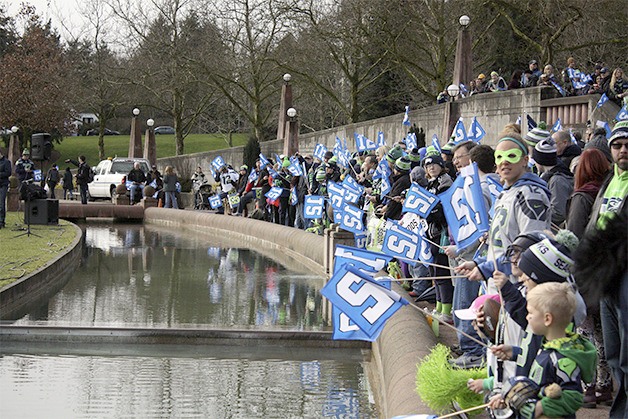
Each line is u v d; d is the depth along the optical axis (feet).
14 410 34.76
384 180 54.24
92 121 358.02
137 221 140.36
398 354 32.55
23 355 44.70
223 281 69.26
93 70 232.12
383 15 152.25
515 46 157.38
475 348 31.63
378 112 192.44
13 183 135.23
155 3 191.42
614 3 131.95
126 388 38.29
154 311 54.70
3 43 298.76
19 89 246.27
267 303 58.18
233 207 119.75
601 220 20.62
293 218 99.04
